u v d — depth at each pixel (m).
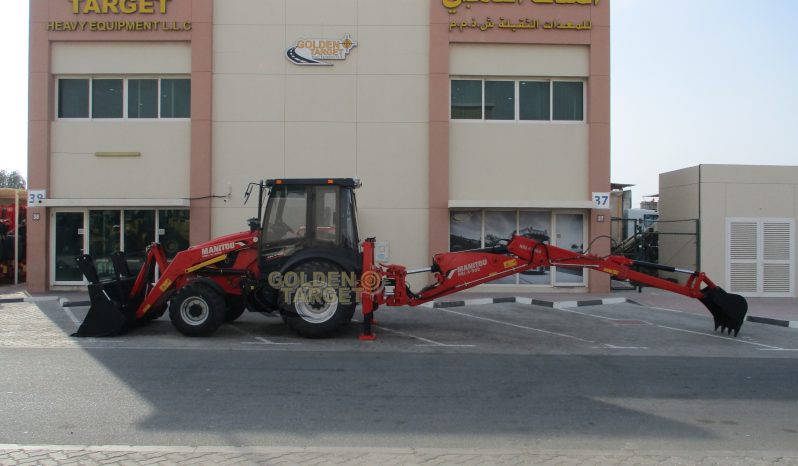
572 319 13.59
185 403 6.71
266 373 8.20
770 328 12.73
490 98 18.02
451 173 17.81
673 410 6.67
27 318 12.95
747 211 17.98
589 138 17.83
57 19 17.45
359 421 6.14
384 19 17.66
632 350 10.23
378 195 17.61
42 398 6.85
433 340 10.91
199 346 10.09
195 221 17.33
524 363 9.06
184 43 17.61
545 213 18.08
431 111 17.55
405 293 11.29
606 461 5.04
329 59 17.58
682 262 18.77
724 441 5.66
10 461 4.89
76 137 17.59
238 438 5.58
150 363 8.74
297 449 5.23
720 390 7.57
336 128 17.59
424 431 5.85
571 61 17.89
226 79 17.53
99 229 17.66
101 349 9.74
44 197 17.39
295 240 10.95
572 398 7.13
